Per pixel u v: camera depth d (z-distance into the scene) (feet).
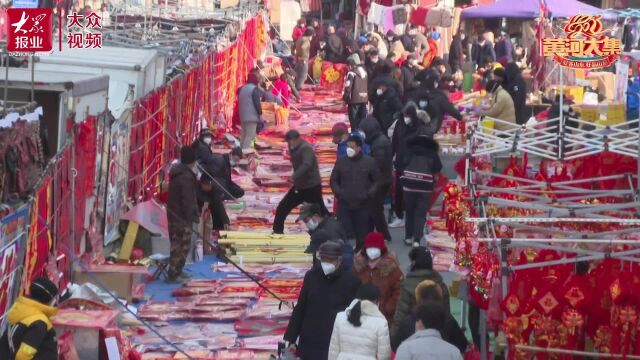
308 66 154.51
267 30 168.45
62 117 55.77
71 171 54.80
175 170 64.18
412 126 74.33
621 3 178.81
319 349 43.73
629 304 39.42
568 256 42.45
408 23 159.02
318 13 221.66
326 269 43.55
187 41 108.06
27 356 36.86
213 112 111.45
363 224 69.26
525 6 128.47
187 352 51.57
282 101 127.85
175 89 86.43
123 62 74.18
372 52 119.44
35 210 46.24
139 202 72.38
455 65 148.46
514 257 44.75
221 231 74.64
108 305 50.60
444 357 33.76
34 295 37.88
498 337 46.91
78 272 56.03
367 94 111.24
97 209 61.46
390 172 71.97
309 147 74.23
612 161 56.24
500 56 150.00
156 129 78.43
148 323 55.67
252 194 88.48
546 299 40.04
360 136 68.74
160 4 153.38
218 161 76.23
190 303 59.21
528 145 56.13
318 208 52.65
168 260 64.54
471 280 46.14
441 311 34.71
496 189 51.47
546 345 40.24
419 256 44.09
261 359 50.85
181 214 64.03
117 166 66.54
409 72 115.55
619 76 95.04
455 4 198.08
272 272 67.05
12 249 42.32
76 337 44.57
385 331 38.91
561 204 50.44
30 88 55.93
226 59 119.44
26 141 48.57
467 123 89.15
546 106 101.81
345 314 39.32
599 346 40.37
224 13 156.25
